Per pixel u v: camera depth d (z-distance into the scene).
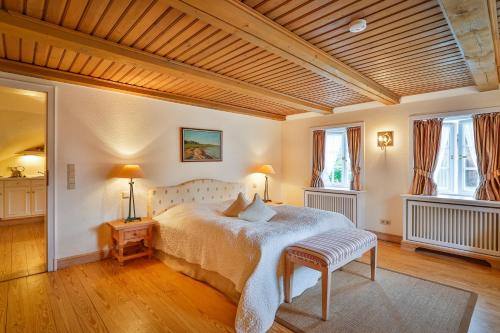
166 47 2.49
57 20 2.01
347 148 5.12
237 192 5.08
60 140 3.27
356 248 2.62
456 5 1.67
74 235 3.38
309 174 5.61
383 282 2.96
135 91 3.75
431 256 3.78
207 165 4.77
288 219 3.29
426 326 2.17
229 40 2.37
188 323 2.20
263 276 2.31
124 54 2.45
